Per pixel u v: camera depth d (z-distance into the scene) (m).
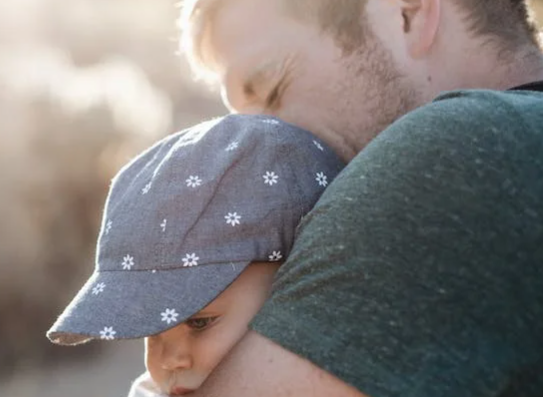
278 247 1.68
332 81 1.81
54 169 7.89
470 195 1.41
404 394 1.36
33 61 8.81
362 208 1.46
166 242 1.67
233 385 1.47
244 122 1.76
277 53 1.84
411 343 1.38
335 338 1.42
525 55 1.80
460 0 1.79
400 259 1.41
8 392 6.79
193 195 1.68
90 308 1.67
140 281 1.67
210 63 1.95
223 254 1.66
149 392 1.79
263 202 1.68
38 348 7.44
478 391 1.35
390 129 1.53
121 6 15.65
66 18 14.91
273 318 1.48
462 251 1.39
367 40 1.80
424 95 1.79
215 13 1.91
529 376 1.36
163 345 1.73
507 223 1.39
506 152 1.42
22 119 7.91
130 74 9.16
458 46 1.79
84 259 7.80
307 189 1.71
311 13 1.82
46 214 7.75
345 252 1.45
